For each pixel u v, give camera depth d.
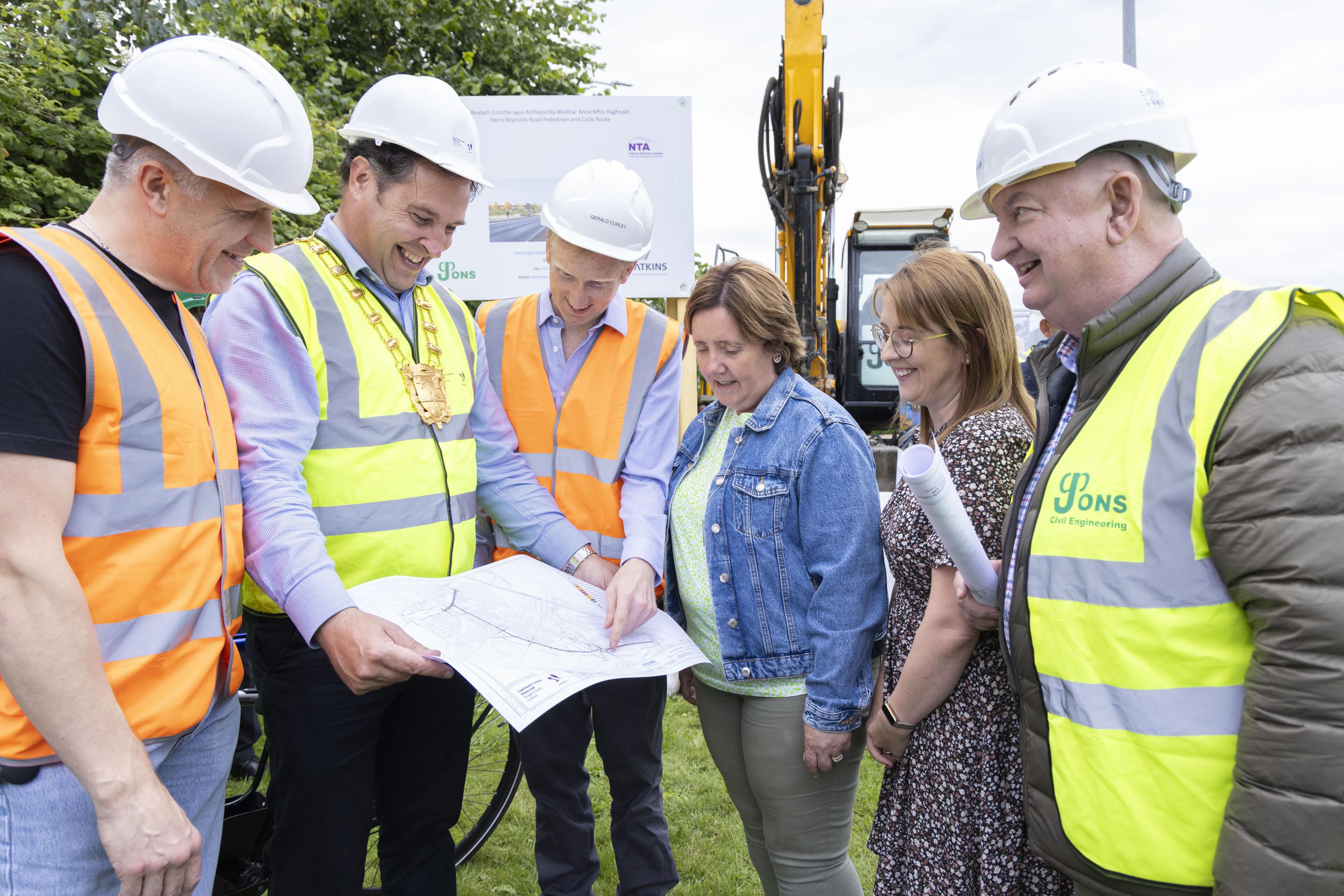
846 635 1.55
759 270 1.67
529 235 3.10
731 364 1.67
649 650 1.50
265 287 1.42
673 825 2.81
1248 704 0.85
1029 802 1.12
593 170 1.82
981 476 1.37
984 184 1.11
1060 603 1.03
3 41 4.35
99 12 4.66
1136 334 1.03
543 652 1.39
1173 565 0.92
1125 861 0.96
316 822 1.52
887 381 10.24
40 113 4.32
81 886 1.04
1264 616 0.84
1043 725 1.08
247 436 1.37
